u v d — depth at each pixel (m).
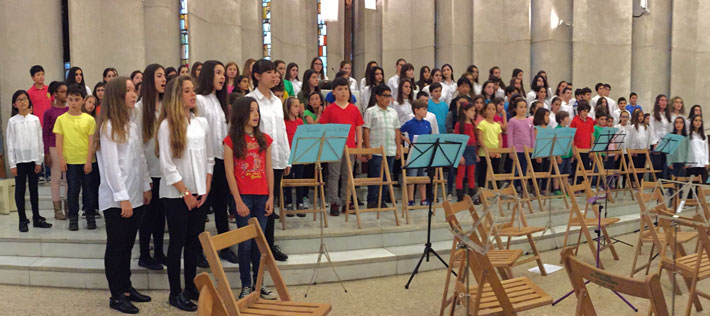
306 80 7.07
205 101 4.59
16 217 6.38
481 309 3.16
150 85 4.23
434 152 4.91
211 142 4.28
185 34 10.57
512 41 14.04
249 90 6.23
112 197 3.96
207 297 2.47
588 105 8.61
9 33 8.38
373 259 5.09
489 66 14.09
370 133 6.71
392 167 7.24
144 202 4.22
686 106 15.12
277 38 12.98
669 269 3.93
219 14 11.24
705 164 9.47
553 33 14.05
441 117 8.02
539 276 5.27
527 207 7.48
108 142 3.89
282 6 13.34
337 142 5.12
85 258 5.09
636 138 10.04
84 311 4.13
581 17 14.20
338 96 6.21
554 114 9.12
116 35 9.47
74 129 5.55
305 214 6.48
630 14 14.62
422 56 14.38
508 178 6.90
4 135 8.26
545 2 14.01
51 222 6.04
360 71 15.30
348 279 5.00
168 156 3.91
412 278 4.98
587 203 6.38
